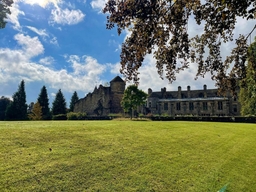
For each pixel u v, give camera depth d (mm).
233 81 5926
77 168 6996
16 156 7176
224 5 3980
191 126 20438
